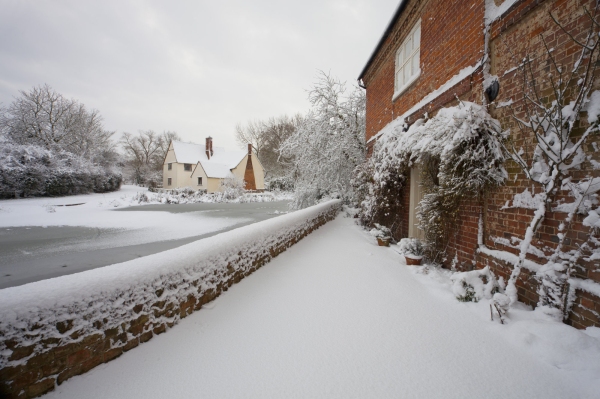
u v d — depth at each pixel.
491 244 3.61
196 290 3.02
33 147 25.55
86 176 29.86
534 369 2.10
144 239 9.21
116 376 1.99
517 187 3.19
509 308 2.79
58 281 1.90
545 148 2.70
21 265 6.23
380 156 7.54
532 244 2.95
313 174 14.23
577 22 2.55
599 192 2.36
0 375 1.54
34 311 1.69
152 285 2.48
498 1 3.65
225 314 3.02
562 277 2.54
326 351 2.38
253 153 45.94
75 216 15.72
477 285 3.25
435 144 4.24
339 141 13.58
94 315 2.01
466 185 3.70
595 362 2.02
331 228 9.19
